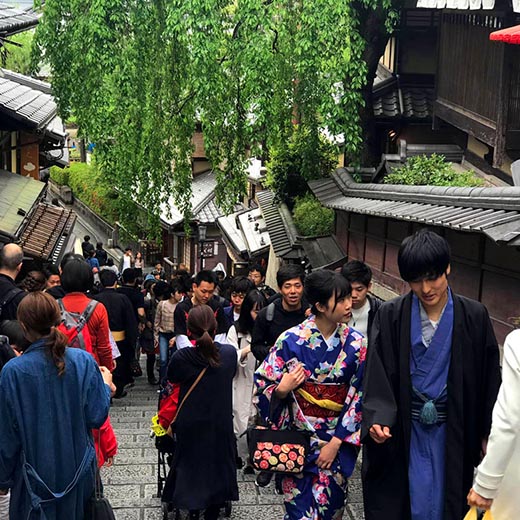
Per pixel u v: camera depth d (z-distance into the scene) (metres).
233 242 24.33
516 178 9.00
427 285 3.37
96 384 3.90
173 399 5.62
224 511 6.02
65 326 5.33
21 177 18.02
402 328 3.56
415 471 3.53
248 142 16.78
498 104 11.25
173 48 14.97
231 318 7.90
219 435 5.56
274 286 21.16
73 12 14.57
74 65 14.66
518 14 11.03
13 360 3.76
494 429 3.01
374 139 17.53
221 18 14.18
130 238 17.84
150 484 6.77
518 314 7.47
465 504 3.56
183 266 15.23
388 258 12.30
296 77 15.23
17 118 16.64
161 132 15.84
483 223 7.04
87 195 45.62
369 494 3.67
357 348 4.29
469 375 3.49
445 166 12.66
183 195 17.64
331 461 4.29
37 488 3.71
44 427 3.73
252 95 14.43
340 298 4.20
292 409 4.36
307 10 13.84
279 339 4.38
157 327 11.20
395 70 18.19
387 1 14.63
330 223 16.27
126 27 14.54
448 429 3.50
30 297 3.76
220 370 5.55
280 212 18.58
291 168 18.92
